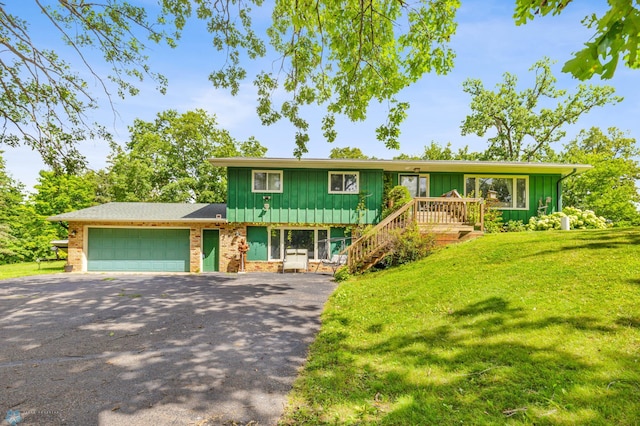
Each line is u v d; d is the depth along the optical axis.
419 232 10.64
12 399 3.27
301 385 3.54
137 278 11.93
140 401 3.23
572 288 5.16
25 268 16.84
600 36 1.57
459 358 3.77
